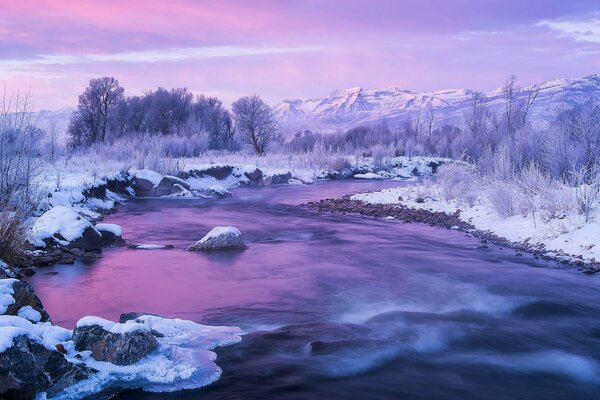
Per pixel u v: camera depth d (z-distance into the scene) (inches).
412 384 287.0
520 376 304.3
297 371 292.0
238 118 2694.4
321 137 3425.2
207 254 621.6
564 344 356.2
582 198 705.0
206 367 283.9
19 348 239.5
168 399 252.2
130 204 1115.9
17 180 718.5
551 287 493.7
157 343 292.5
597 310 430.9
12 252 509.4
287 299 440.5
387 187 1620.3
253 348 321.4
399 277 523.8
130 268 540.4
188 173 1448.1
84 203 930.7
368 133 3415.4
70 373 253.3
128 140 1967.3
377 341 344.2
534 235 694.5
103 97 2864.2
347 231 805.9
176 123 2965.1
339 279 511.8
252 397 259.9
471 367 313.7
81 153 1727.4
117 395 252.5
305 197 1323.8
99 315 386.6
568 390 288.7
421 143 2999.5
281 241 720.3
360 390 275.6
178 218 930.1
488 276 531.5
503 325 392.2
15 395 233.0
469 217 872.3
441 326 382.3
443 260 603.5
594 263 566.6
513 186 885.8
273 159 2068.2
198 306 414.3
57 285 468.8
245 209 1076.5
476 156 2066.9
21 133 776.9
